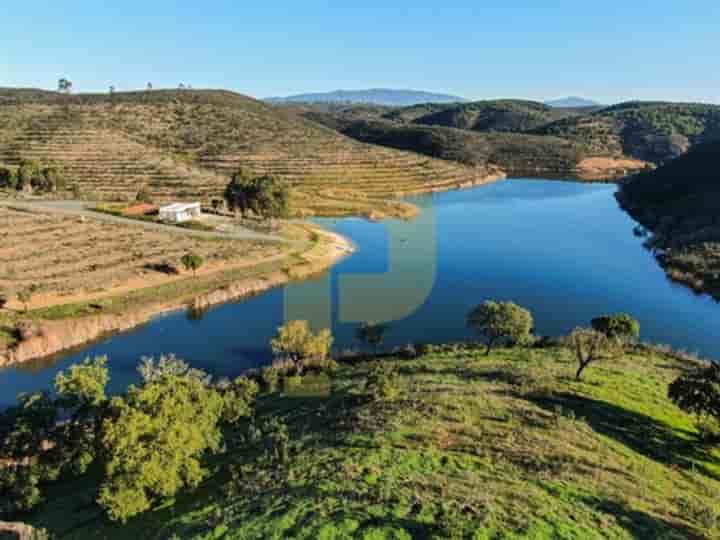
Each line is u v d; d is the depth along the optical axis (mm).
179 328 56094
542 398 30891
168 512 23109
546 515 17453
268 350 51062
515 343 47219
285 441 26625
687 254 80812
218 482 24938
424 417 26359
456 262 81000
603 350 36031
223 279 67312
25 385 44094
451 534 15734
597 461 22625
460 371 38219
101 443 24766
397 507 17578
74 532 23250
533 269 77938
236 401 33562
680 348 51812
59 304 55969
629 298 66250
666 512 19453
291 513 18234
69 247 72625
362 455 22281
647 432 28016
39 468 27625
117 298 58969
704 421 29047
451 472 20406
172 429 23797
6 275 60812
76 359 48906
